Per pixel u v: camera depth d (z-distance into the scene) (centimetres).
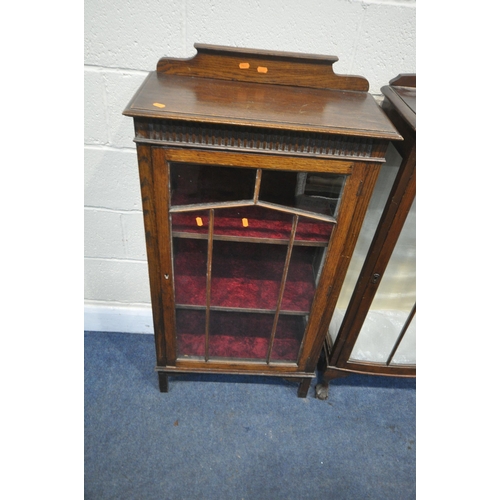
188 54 82
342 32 80
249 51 70
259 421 106
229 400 111
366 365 104
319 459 99
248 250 81
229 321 98
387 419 110
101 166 94
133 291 121
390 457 101
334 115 64
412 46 81
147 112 56
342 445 103
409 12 77
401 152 72
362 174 65
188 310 93
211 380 116
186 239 77
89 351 122
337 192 68
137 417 105
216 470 95
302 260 82
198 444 100
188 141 61
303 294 86
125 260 113
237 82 74
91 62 81
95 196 99
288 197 68
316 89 75
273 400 112
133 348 124
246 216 71
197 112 58
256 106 64
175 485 92
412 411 112
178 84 69
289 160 63
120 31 78
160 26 78
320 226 73
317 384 114
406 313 98
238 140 61
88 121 88
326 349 110
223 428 104
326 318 89
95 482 91
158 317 88
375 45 81
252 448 100
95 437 100
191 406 109
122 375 115
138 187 98
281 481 95
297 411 110
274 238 73
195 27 78
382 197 89
